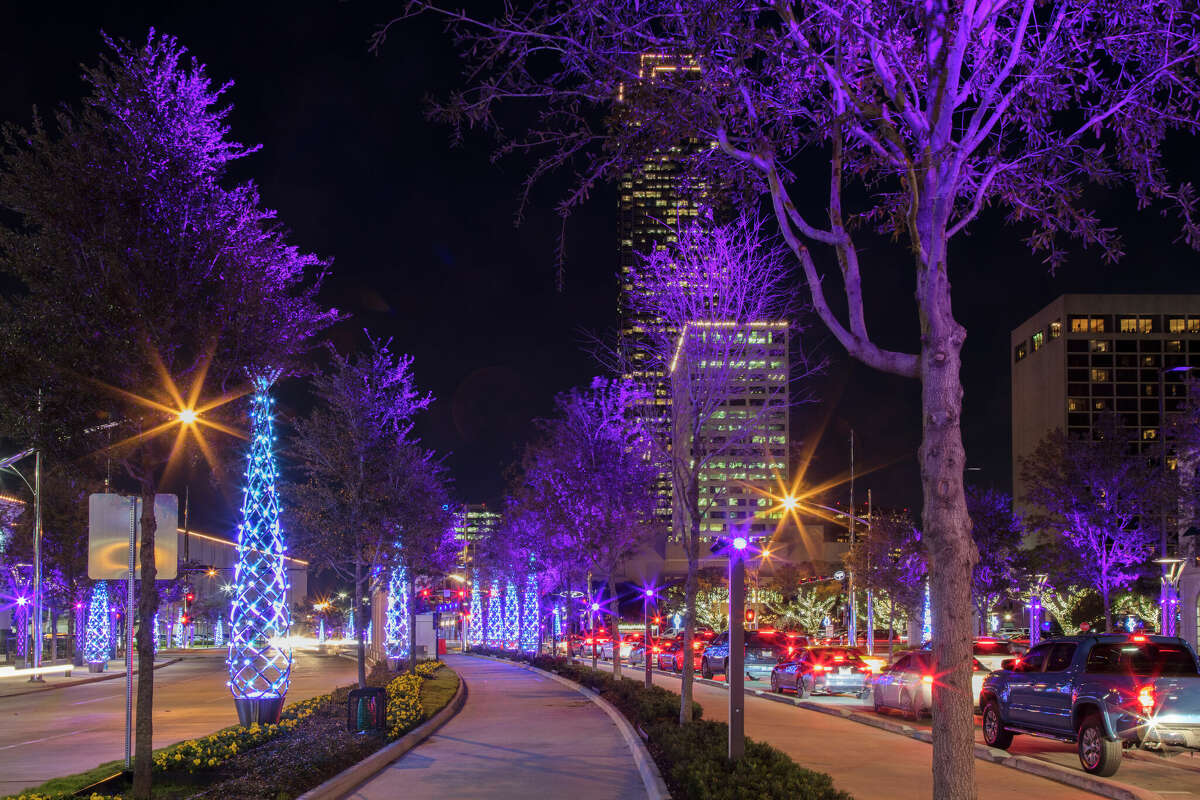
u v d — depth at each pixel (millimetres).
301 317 13633
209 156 12977
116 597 73688
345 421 27562
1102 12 8203
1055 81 8484
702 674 41938
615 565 32188
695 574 18469
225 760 14109
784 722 23828
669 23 8484
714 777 11859
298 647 110625
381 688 18109
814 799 10508
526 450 38250
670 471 22188
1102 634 17344
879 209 9352
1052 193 9203
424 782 14266
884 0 8031
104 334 11914
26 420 11844
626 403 21266
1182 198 8633
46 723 24938
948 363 7426
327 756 14586
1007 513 48875
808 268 8266
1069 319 158625
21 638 67875
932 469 7352
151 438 12078
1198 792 14164
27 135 11961
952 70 7668
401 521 27625
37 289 11859
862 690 30094
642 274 18312
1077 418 156750
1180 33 8078
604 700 27094
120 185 11875
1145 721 15391
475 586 77500
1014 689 18469
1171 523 38281
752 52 8203
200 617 107562
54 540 55938
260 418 20078
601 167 8773
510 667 48531
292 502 27484
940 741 7113
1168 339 157375
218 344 12406
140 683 11766
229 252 12508
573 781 14344
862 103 8023
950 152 7691
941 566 7250
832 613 89875
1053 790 14281
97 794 11633
